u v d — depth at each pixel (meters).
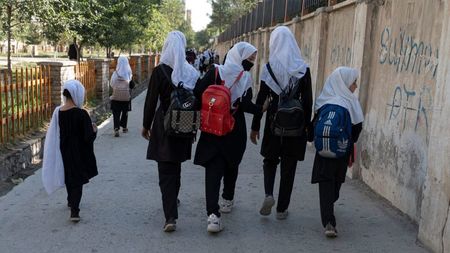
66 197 5.73
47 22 12.30
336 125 4.23
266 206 4.86
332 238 4.53
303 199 5.76
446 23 3.97
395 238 4.54
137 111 14.71
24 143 7.54
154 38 29.55
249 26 23.12
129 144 9.28
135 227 4.80
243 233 4.66
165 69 4.54
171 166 4.61
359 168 6.61
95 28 16.33
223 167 4.62
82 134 4.88
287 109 4.53
